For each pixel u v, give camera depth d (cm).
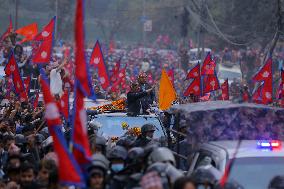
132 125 2681
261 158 1530
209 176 1403
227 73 6600
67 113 2406
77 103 1322
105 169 1416
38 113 2589
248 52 6369
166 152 1445
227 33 5919
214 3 6219
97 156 1463
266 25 5316
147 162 1488
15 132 2589
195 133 1728
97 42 3097
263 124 1755
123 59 9019
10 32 4859
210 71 3219
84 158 1320
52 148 1916
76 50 1308
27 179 1593
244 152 1547
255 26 5512
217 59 7038
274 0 4884
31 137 2117
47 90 1405
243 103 1795
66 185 1333
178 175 1366
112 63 8344
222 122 1741
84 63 1316
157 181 1251
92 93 1507
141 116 2728
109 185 1472
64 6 10812
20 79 2864
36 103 3086
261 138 1758
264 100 2764
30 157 1992
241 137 1733
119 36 12669
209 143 1672
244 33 5669
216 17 6094
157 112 2939
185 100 3228
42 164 1597
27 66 4194
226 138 1744
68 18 11012
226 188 1322
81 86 1313
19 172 1644
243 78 5928
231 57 7312
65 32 10962
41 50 2984
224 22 6031
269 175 1497
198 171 1430
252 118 1755
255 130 1756
